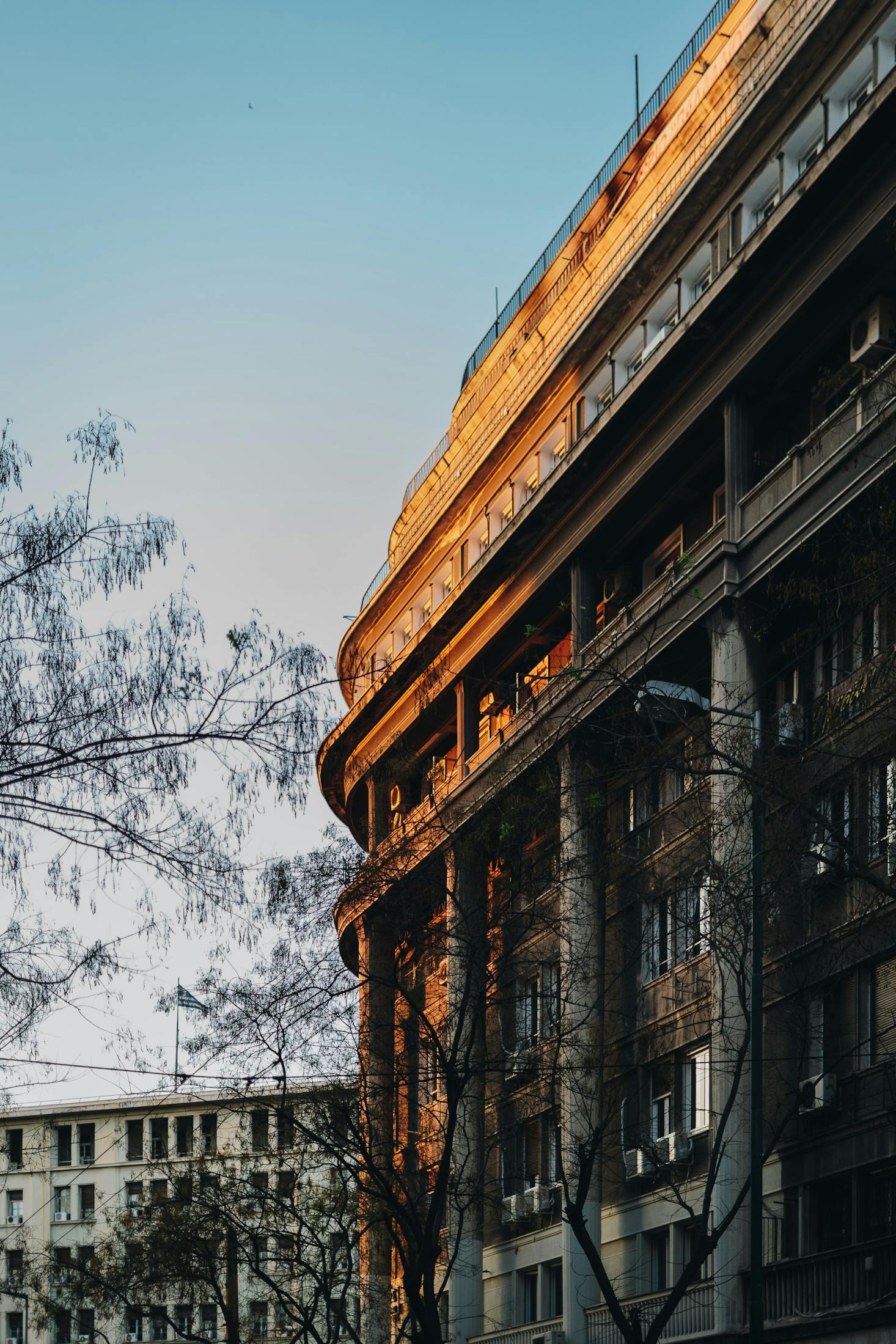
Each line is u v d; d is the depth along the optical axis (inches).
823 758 981.8
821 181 1234.0
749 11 1540.4
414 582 2036.2
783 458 1403.8
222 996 1176.8
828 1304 1123.3
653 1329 948.0
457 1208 1333.7
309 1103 1321.4
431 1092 1497.3
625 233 1648.6
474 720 1870.1
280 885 1154.7
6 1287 2352.4
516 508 1782.7
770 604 1321.4
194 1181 1697.8
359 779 2128.4
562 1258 1508.4
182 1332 1738.4
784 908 1133.7
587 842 1464.1
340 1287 2257.6
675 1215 1375.5
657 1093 1444.4
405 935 1256.8
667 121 1659.7
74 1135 3708.2
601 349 1620.3
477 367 2014.0
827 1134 1190.3
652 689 991.6
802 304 1290.6
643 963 1489.9
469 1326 1662.2
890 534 899.4
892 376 1040.8
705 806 1279.5
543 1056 1401.3
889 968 1165.1
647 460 1496.1
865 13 1253.7
